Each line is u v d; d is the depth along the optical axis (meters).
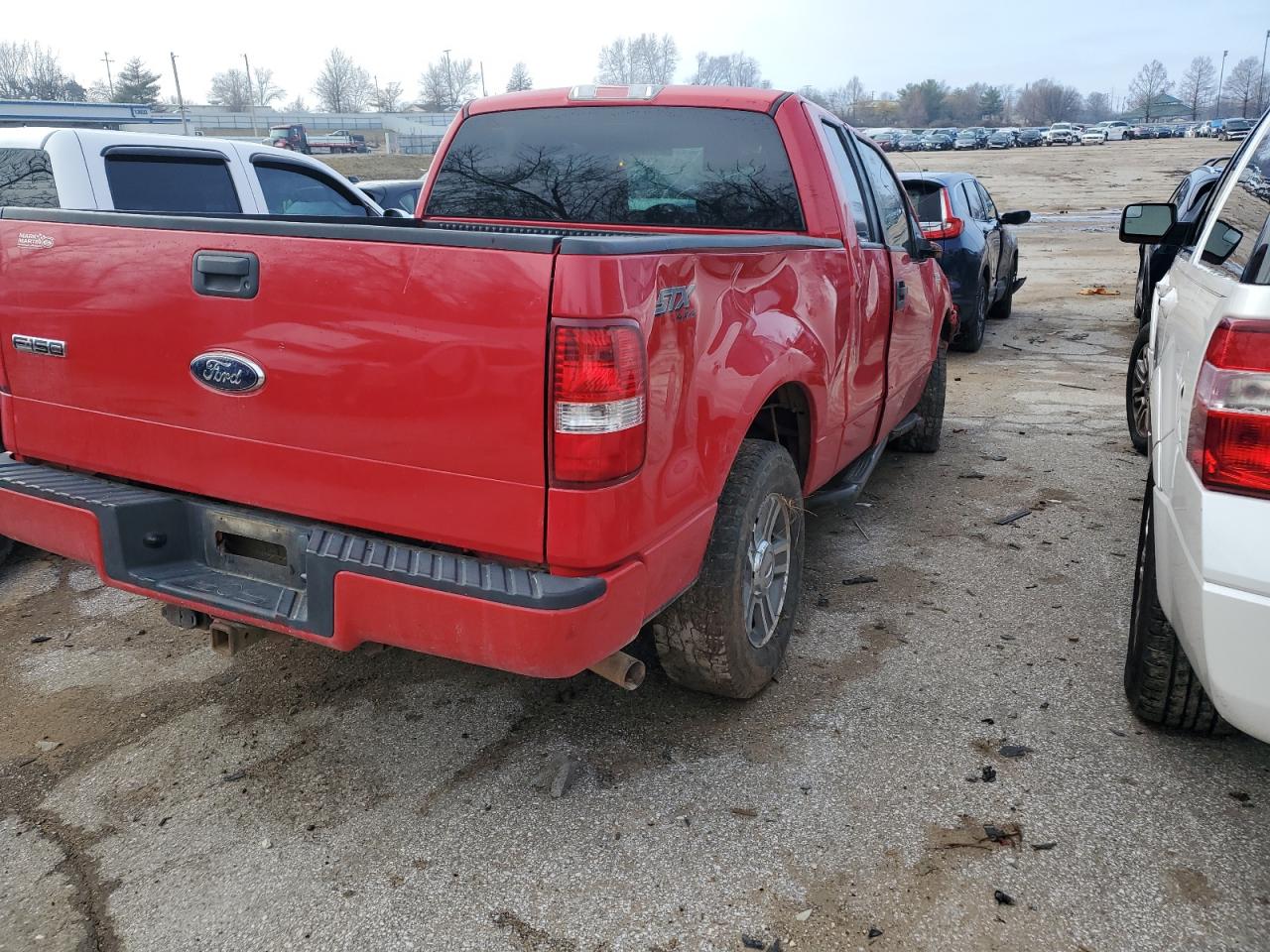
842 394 3.73
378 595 2.41
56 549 2.92
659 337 2.35
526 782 2.91
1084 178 40.91
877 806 2.76
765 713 3.25
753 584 3.13
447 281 2.24
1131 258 18.11
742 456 3.04
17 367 3.01
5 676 3.56
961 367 9.24
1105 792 2.80
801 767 2.96
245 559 2.76
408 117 114.19
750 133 3.77
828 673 3.51
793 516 3.38
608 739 3.12
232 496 2.69
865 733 3.12
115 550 2.75
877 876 2.50
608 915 2.38
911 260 4.84
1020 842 2.61
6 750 3.10
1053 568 4.42
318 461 2.52
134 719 3.28
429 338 2.29
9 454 3.18
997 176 42.66
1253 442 2.07
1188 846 2.58
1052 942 2.28
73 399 2.90
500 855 2.60
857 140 4.43
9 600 4.23
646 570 2.46
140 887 2.50
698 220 3.91
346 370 2.40
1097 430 6.82
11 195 5.16
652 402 2.34
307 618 2.54
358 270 2.34
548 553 2.29
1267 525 2.06
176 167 5.48
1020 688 3.39
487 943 2.31
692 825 2.70
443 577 2.33
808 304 3.27
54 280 2.83
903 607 4.04
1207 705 2.94
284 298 2.44
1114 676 3.46
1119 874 2.49
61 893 2.48
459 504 2.36
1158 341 3.63
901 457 6.26
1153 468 3.04
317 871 2.55
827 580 4.32
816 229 3.70
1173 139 82.12
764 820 2.71
